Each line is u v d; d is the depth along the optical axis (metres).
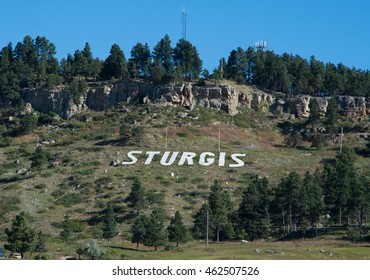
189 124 165.12
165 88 176.88
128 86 181.12
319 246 93.50
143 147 150.50
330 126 164.62
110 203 118.88
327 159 146.50
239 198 121.88
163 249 97.62
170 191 126.19
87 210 117.25
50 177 133.00
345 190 108.56
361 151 152.75
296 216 107.81
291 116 178.38
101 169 137.50
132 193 114.44
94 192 125.25
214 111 175.25
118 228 109.31
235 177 134.00
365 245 94.69
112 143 154.88
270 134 167.38
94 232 106.88
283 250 86.25
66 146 156.50
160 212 112.69
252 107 181.50
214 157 145.50
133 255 86.38
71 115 177.50
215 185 110.25
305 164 142.62
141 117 168.88
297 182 108.69
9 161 146.88
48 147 157.38
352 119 174.25
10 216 113.12
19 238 90.06
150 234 95.56
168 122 165.88
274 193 114.06
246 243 100.62
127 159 143.00
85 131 166.50
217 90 177.75
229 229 104.06
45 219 112.88
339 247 92.44
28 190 125.44
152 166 139.38
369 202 105.56
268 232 107.50
